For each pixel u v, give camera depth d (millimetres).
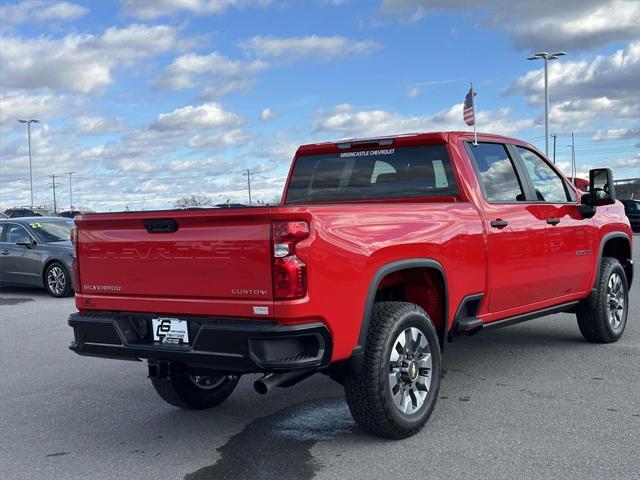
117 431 4801
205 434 4660
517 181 5812
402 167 5469
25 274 13039
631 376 5711
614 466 3832
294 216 3734
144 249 4211
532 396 5219
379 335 4148
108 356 4426
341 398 5402
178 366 4320
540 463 3898
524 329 7895
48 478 3986
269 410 5160
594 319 6789
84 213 4527
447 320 4812
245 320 3836
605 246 7438
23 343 8164
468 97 5547
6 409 5395
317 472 3891
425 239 4547
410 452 4137
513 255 5430
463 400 5168
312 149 5941
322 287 3822
